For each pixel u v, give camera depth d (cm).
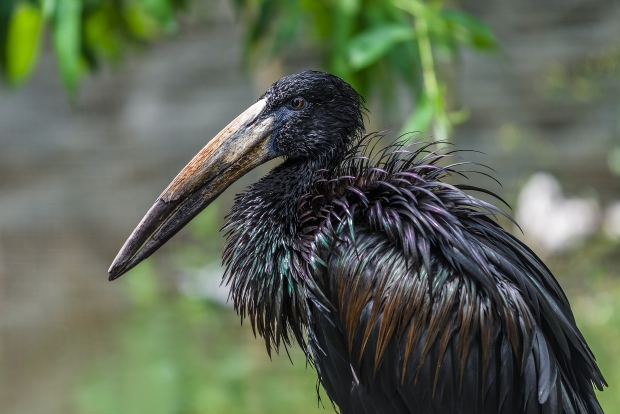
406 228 547
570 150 2045
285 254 589
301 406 1239
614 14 2023
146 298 1658
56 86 2139
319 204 597
